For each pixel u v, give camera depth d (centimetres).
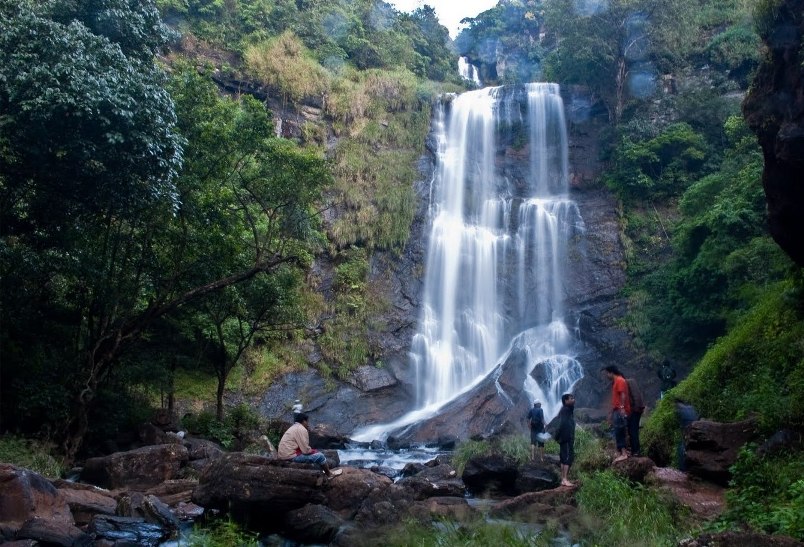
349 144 3384
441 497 1120
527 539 800
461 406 2419
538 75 5259
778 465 831
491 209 3353
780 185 1017
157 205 1444
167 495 1134
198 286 1712
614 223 3106
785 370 1088
